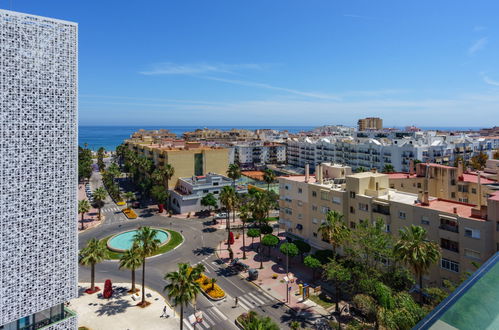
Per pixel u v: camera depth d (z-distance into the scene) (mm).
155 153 131375
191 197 102188
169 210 102562
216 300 50031
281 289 53844
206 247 73062
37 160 27500
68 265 29672
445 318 6508
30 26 26781
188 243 75375
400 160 142500
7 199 26016
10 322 26438
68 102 29094
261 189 119062
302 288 51812
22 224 26875
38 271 27875
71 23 28984
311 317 45500
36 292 27797
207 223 91562
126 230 84500
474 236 44219
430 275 49062
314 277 57031
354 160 165250
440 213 48219
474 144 160000
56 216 28812
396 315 29266
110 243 75062
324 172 80250
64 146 29047
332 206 64188
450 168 73000
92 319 43844
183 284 37562
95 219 94375
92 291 51406
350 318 44719
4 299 26078
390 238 47094
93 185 145625
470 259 44594
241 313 46625
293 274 59656
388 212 55594
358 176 61531
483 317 6582
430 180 76250
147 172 129750
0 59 25266
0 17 25203
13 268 26484
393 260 45406
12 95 25953
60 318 30297
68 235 29625
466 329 6242
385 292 34281
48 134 28047
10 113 25906
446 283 39156
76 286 30250
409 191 79062
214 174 112312
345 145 170625
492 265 8438
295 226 73500
